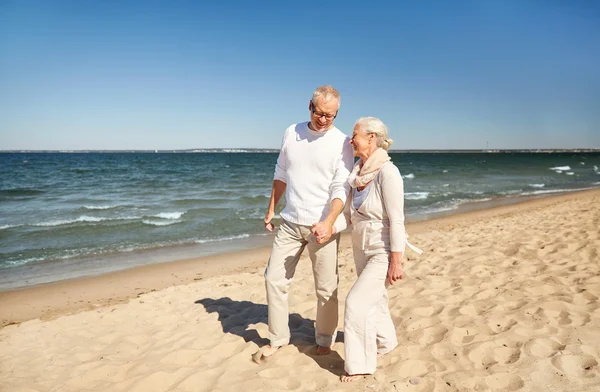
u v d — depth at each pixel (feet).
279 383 9.04
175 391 9.07
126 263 27.71
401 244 8.55
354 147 8.93
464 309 12.95
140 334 13.06
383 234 8.88
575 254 18.89
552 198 62.95
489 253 20.72
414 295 14.92
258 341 11.54
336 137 9.46
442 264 19.35
